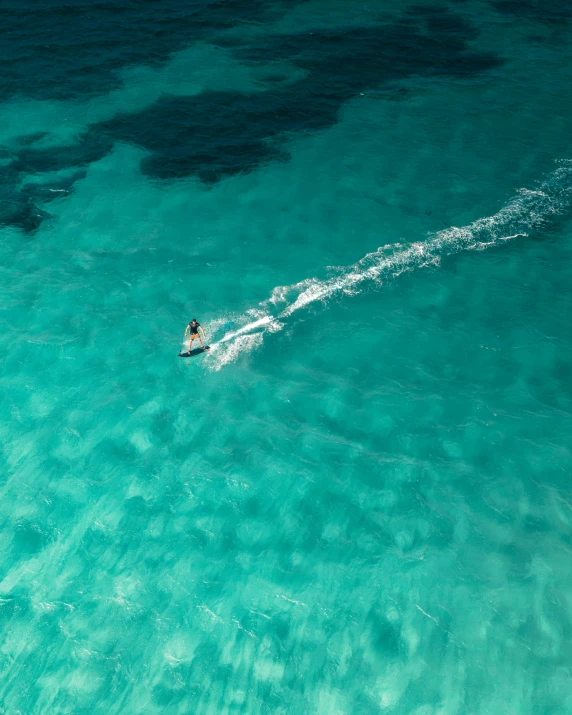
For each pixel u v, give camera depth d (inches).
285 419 1200.2
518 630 927.7
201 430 1179.9
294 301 1422.2
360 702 863.1
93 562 1001.5
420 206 1648.6
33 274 1464.1
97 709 859.4
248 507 1070.4
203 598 962.7
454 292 1438.2
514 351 1312.7
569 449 1146.0
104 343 1322.6
